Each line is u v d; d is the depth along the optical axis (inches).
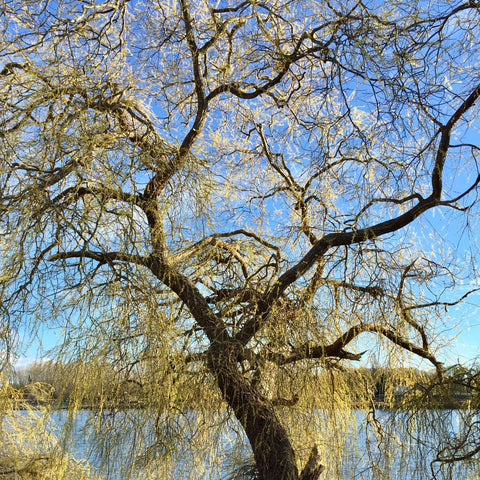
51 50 148.6
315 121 169.0
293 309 147.3
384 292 155.0
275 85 190.9
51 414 124.8
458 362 156.6
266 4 172.2
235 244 175.6
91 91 145.9
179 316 138.9
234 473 141.2
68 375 116.4
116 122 151.9
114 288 121.4
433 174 143.6
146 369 121.0
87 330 116.6
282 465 133.5
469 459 121.6
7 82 143.8
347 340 158.1
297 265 154.0
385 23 130.4
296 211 203.2
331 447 145.0
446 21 128.1
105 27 164.6
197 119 164.7
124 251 121.6
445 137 136.6
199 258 158.2
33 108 135.8
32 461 155.2
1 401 147.5
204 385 133.8
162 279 138.0
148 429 120.3
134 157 129.3
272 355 140.7
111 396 119.3
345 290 160.2
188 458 127.9
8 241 118.5
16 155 130.2
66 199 130.0
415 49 130.3
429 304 165.5
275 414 139.4
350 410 161.9
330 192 183.3
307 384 144.0
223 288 156.4
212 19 174.6
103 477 118.9
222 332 138.6
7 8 146.7
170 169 143.6
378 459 140.3
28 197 120.7
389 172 153.9
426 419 131.6
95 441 118.5
